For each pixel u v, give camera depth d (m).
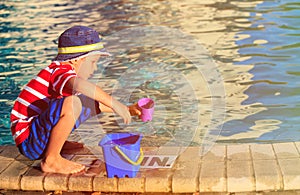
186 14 30.89
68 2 36.28
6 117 17.58
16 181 11.51
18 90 20.08
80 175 11.48
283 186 10.71
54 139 11.50
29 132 11.75
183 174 11.19
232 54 22.94
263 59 22.02
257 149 12.23
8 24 30.61
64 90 11.38
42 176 11.51
